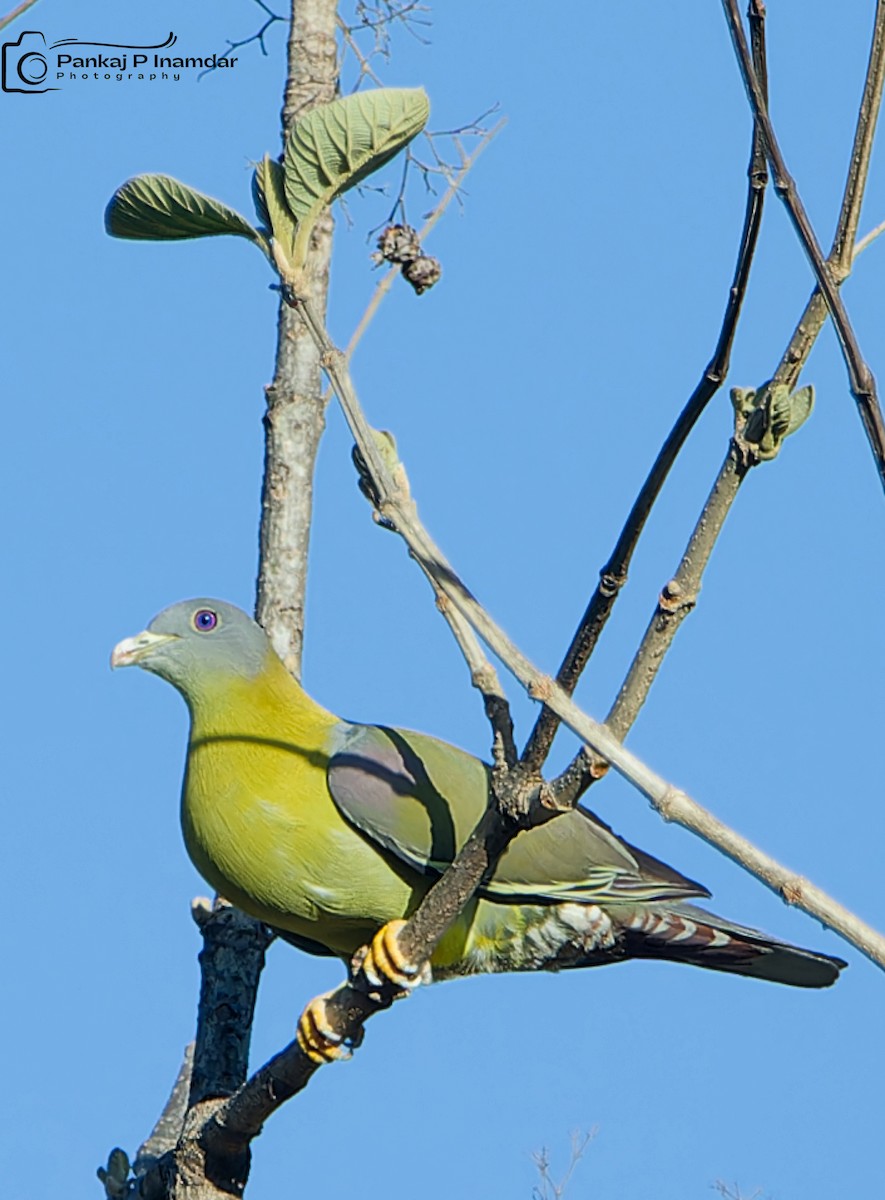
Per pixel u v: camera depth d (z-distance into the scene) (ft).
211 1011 35.40
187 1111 34.24
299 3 39.73
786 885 19.06
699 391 19.98
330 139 23.27
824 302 19.43
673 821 19.70
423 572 23.29
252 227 24.29
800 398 20.84
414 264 24.52
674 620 21.62
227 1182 33.40
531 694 21.42
